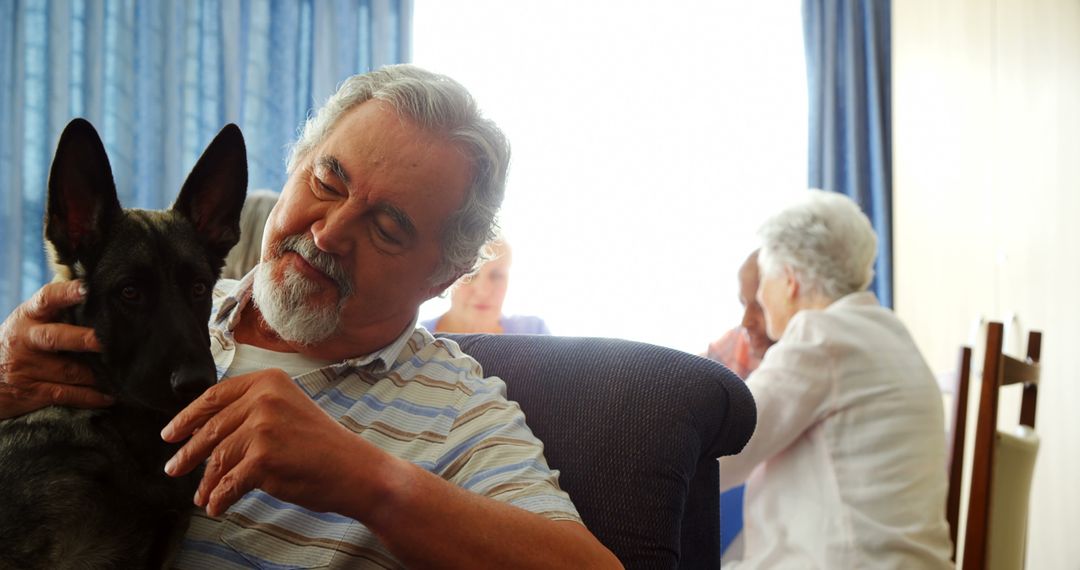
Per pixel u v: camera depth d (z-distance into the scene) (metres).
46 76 4.00
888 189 5.07
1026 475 2.47
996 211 4.16
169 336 1.29
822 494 2.16
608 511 1.47
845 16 5.12
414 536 1.20
